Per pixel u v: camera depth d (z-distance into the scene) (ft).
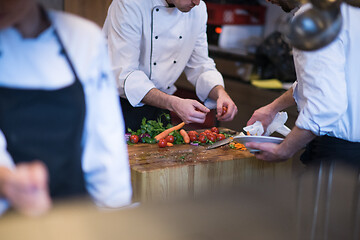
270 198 3.46
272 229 3.07
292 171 3.95
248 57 13.10
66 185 4.32
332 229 3.14
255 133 7.43
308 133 5.75
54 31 4.12
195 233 2.97
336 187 3.68
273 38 12.46
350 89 5.77
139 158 6.66
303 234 3.06
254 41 13.87
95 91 4.33
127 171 4.62
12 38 4.01
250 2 13.70
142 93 7.76
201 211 3.23
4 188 3.46
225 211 3.24
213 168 6.65
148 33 7.91
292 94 7.37
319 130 5.68
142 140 7.48
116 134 4.47
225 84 12.60
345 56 5.65
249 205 3.33
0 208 3.48
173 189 6.38
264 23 13.74
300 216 3.25
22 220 2.94
